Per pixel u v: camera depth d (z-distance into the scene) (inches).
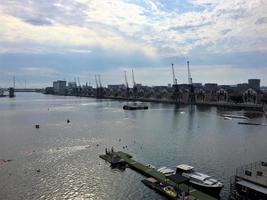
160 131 6028.5
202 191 2596.0
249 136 5497.1
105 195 2529.5
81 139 5039.4
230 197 2417.6
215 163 3540.8
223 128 6510.8
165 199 2448.3
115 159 3412.9
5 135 5413.4
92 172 3137.3
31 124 7042.3
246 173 2503.7
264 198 2187.5
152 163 3511.3
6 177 2952.8
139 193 2573.8
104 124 7121.1
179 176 2662.4
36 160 3597.4
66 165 3390.7
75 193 2566.4
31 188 2664.9
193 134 5674.2
